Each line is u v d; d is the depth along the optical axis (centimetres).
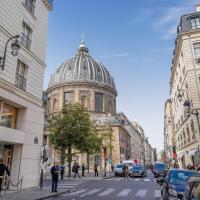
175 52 3481
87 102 7100
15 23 1697
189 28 2967
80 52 8594
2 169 1280
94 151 4138
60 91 7344
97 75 7581
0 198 1233
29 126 1783
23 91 1723
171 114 7325
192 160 2952
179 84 3541
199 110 2633
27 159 1722
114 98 7888
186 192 625
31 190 1619
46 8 2238
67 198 1336
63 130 3300
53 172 1556
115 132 6569
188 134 3164
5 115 1625
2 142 1544
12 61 1627
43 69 2078
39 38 2042
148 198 1327
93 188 1875
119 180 2847
